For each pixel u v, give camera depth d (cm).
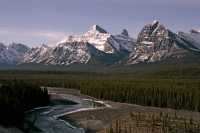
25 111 14338
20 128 11144
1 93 13212
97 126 13100
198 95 19238
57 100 19912
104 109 17100
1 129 10144
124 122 13212
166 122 13025
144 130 11762
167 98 19800
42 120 13450
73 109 17400
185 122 12900
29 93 16500
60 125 12988
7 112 11162
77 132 12100
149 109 18025
